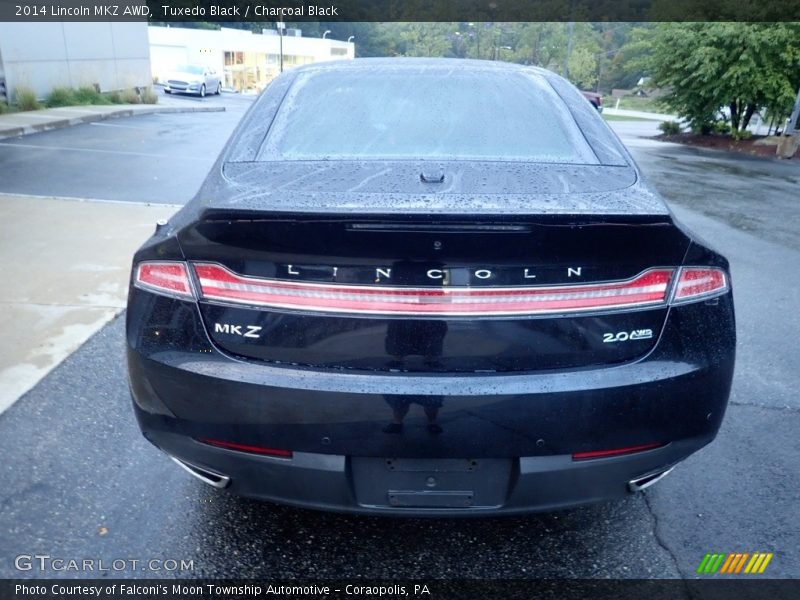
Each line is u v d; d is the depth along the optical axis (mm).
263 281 1659
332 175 1961
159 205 6660
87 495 2354
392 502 1785
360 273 1620
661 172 12867
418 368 1671
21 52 15461
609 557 2154
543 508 1812
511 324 1654
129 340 1823
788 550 2182
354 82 2562
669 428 1771
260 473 1782
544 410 1667
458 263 1606
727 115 23953
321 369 1682
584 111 2488
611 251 1638
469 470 1756
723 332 1816
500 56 77500
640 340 1734
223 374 1691
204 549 2141
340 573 2072
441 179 1917
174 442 1828
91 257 4852
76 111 15453
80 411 2877
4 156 9305
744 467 2629
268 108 2438
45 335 3566
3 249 4957
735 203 9062
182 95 31469
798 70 19922
